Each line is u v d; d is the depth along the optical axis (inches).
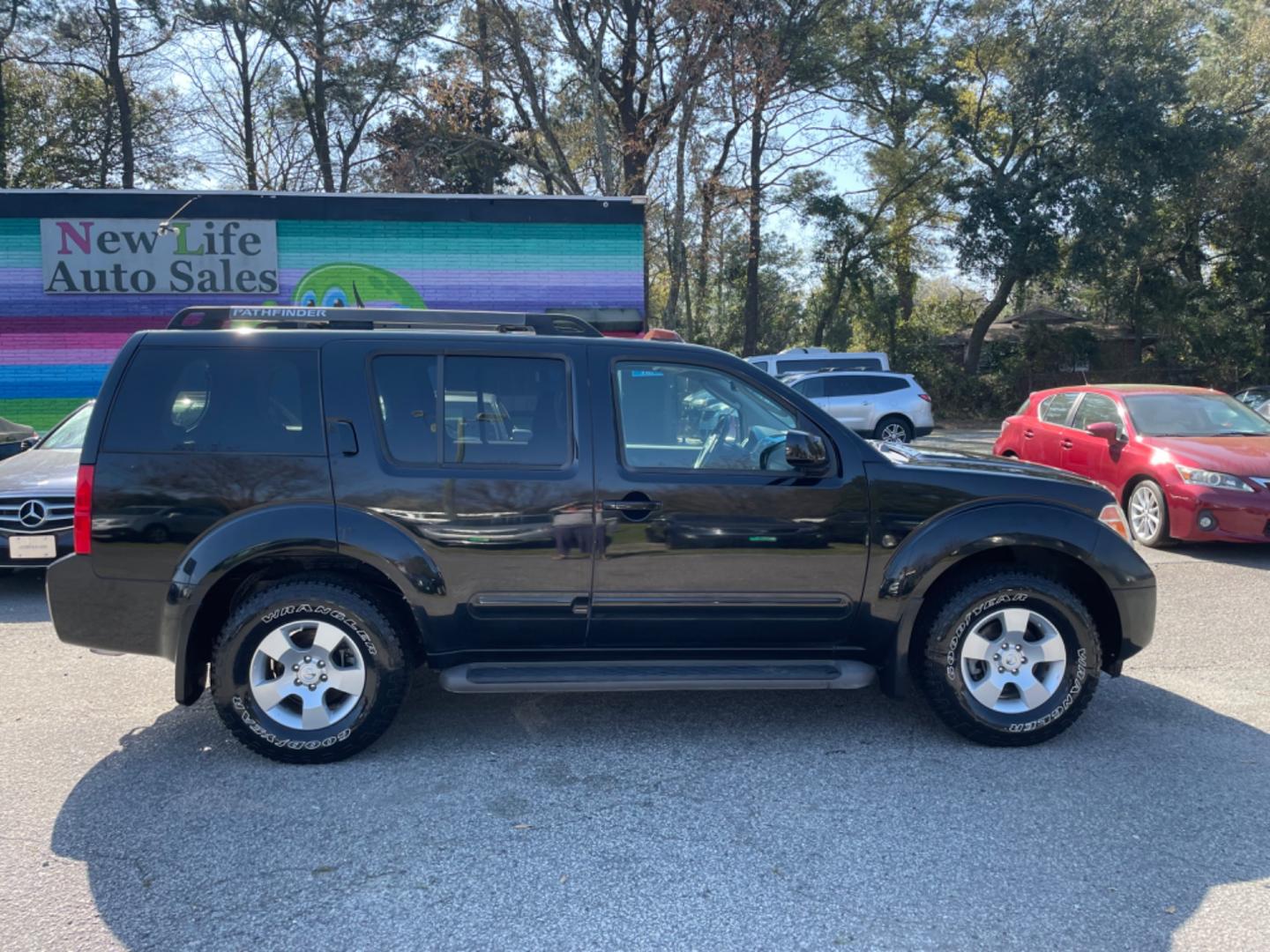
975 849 133.3
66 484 271.3
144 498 158.1
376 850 133.3
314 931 114.2
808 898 121.0
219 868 128.2
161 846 134.0
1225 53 1250.6
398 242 557.9
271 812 144.5
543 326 178.4
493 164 1211.2
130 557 157.9
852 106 1286.9
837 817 142.9
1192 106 1168.8
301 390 162.1
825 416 169.0
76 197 533.6
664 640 167.9
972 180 1170.6
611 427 164.7
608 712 187.6
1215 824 140.3
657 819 142.6
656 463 166.6
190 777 156.9
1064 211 1112.2
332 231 553.0
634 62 1077.1
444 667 165.5
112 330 543.2
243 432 160.7
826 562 165.5
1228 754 166.1
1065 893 122.1
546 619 164.1
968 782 155.0
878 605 166.7
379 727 161.3
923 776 157.5
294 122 1291.8
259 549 156.9
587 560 162.4
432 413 163.0
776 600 165.8
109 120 1235.2
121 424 160.1
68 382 543.5
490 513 160.7
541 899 121.0
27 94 1230.9
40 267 537.3
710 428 168.9
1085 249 1109.1
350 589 160.4
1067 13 1122.0
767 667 169.2
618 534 162.4
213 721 183.0
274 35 1133.7
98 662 221.0
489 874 127.0
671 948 110.8
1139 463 345.1
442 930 114.4
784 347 1494.8
